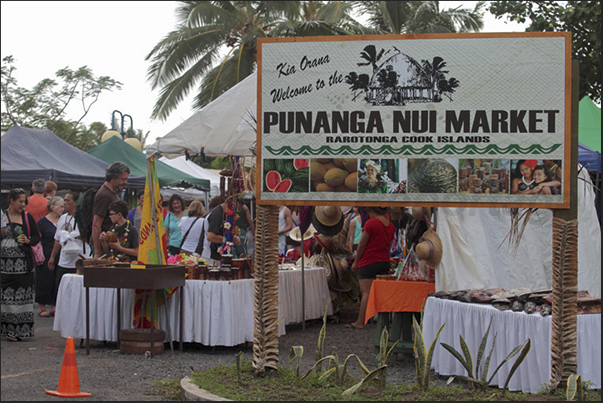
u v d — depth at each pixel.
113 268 6.59
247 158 8.75
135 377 5.76
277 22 24.20
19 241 7.50
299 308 8.75
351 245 10.03
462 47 4.91
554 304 4.70
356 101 5.02
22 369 6.07
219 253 7.48
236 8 23.78
